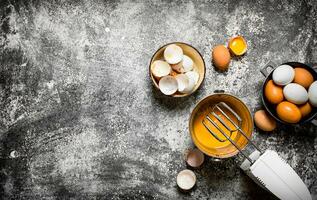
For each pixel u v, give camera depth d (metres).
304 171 0.96
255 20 0.97
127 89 0.97
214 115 0.87
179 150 0.97
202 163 0.96
